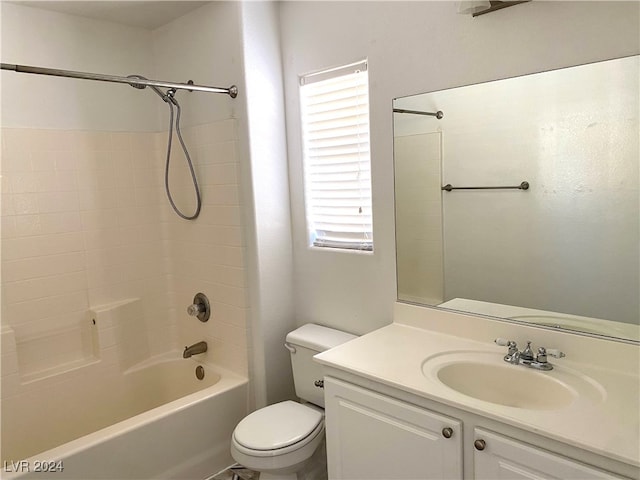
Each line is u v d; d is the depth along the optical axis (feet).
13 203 7.98
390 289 7.36
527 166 5.77
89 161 8.84
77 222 8.75
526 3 5.51
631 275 5.17
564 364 5.53
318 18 7.71
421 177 6.75
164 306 10.07
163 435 7.34
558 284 5.70
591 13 5.09
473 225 6.34
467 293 6.51
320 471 7.87
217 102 8.43
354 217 7.91
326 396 6.23
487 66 5.91
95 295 9.06
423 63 6.50
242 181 8.25
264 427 6.94
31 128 8.11
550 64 5.42
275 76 8.32
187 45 8.82
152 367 9.63
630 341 5.22
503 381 5.65
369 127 7.26
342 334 7.96
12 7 7.87
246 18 7.82
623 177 5.10
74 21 8.57
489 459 4.74
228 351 8.93
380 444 5.66
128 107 9.31
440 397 4.95
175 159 9.43
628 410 4.52
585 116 5.26
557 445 4.28
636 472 3.87
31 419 8.07
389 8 6.77
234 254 8.50
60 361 8.69
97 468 6.65
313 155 8.34
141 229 9.64
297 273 8.79
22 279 8.15
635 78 4.91
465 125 6.21
